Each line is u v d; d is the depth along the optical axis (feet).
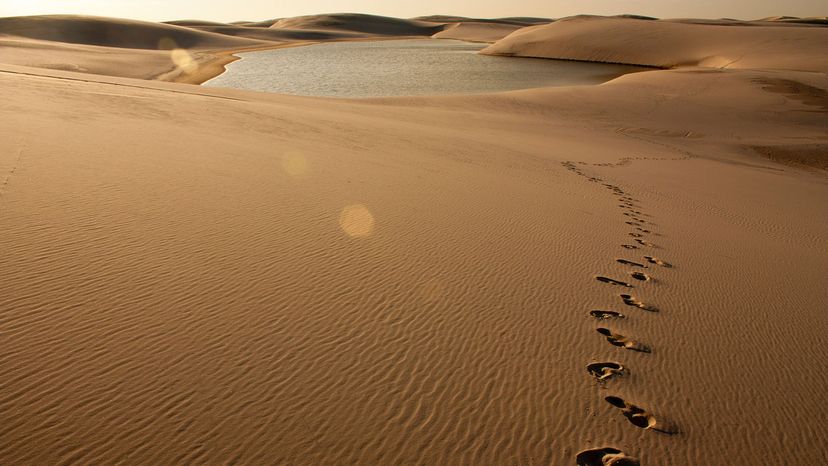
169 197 21.40
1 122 29.66
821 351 16.99
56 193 19.70
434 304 16.05
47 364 10.78
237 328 13.16
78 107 39.55
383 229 21.89
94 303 13.10
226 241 18.11
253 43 404.16
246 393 11.04
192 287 14.69
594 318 16.90
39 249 15.26
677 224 32.65
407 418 11.14
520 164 46.32
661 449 11.43
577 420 11.89
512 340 14.71
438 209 26.27
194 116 43.88
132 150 27.84
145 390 10.61
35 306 12.53
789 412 13.41
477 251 21.11
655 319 17.52
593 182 43.83
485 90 164.66
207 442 9.68
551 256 22.07
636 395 13.15
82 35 325.42
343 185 27.91
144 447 9.33
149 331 12.41
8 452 8.75
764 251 28.94
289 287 15.65
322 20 652.07
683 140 86.58
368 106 86.07
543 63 265.34
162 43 341.21
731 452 11.71
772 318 19.08
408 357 13.20
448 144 51.26
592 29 322.34
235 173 26.58
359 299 15.64
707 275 22.94
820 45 212.02
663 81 135.03
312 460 9.71
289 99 79.97
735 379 14.55
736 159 74.43
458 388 12.34
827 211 45.60
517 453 10.68
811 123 100.07
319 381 11.80
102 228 17.43
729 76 139.44
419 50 357.41
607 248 24.56
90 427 9.53
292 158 32.53
